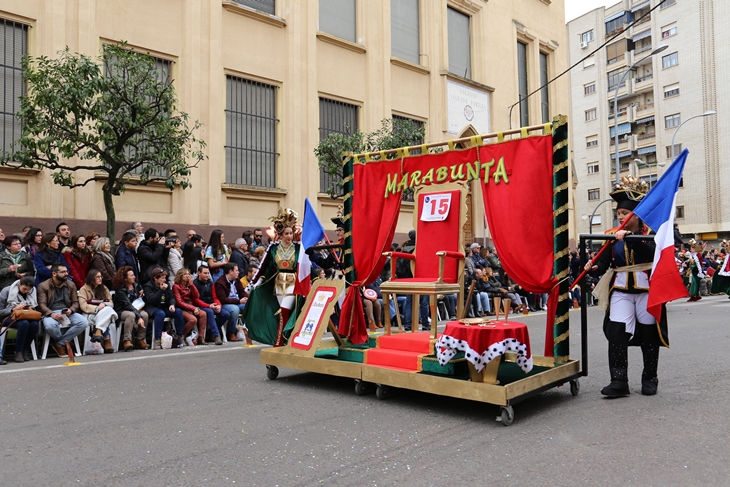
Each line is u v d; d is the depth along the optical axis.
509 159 5.75
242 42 14.28
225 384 5.94
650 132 45.19
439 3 20.00
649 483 3.23
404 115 18.53
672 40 43.28
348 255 7.36
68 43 11.21
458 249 6.30
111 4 11.92
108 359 7.46
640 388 5.60
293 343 6.20
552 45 26.00
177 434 4.21
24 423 4.48
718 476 3.31
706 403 4.96
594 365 6.87
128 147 11.62
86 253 8.67
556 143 5.40
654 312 5.02
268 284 8.14
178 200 12.79
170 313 8.72
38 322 7.54
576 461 3.59
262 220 14.51
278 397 5.37
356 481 3.32
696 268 18.06
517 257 5.57
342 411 4.87
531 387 4.70
